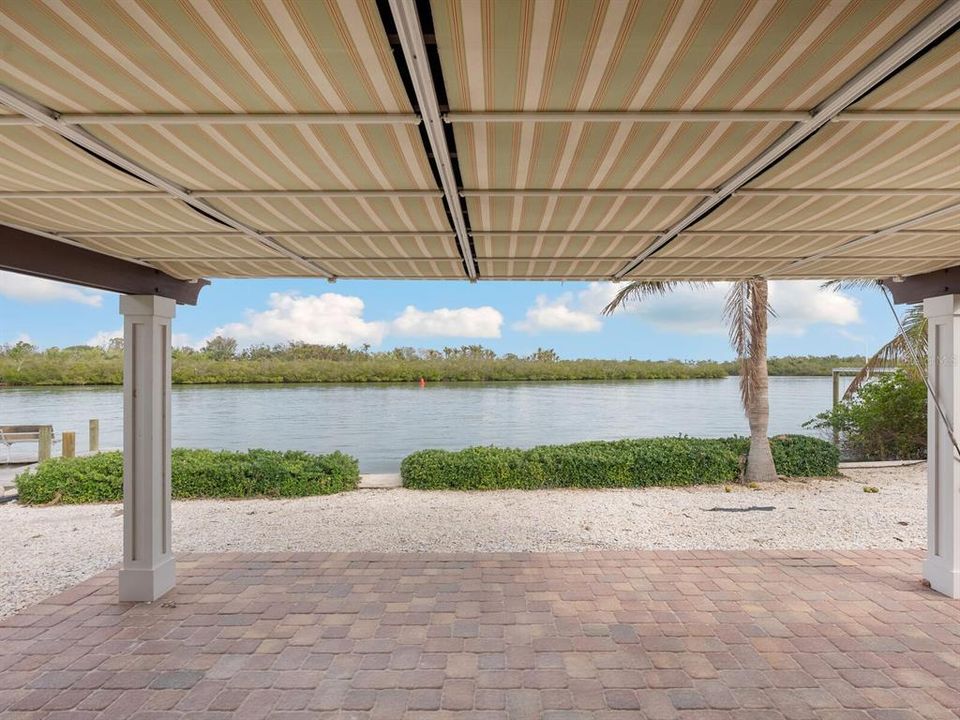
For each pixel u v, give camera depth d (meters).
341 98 1.61
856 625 3.64
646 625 3.66
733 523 6.19
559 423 17.52
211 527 6.09
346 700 2.86
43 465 7.75
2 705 2.81
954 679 3.01
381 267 4.06
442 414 19.77
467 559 4.95
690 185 2.36
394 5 1.16
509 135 1.86
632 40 1.33
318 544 5.47
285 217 2.80
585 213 2.77
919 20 1.25
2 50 1.33
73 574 4.70
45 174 2.16
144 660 3.24
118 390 26.95
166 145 1.92
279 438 15.09
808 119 1.71
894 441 9.94
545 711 2.76
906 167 2.14
